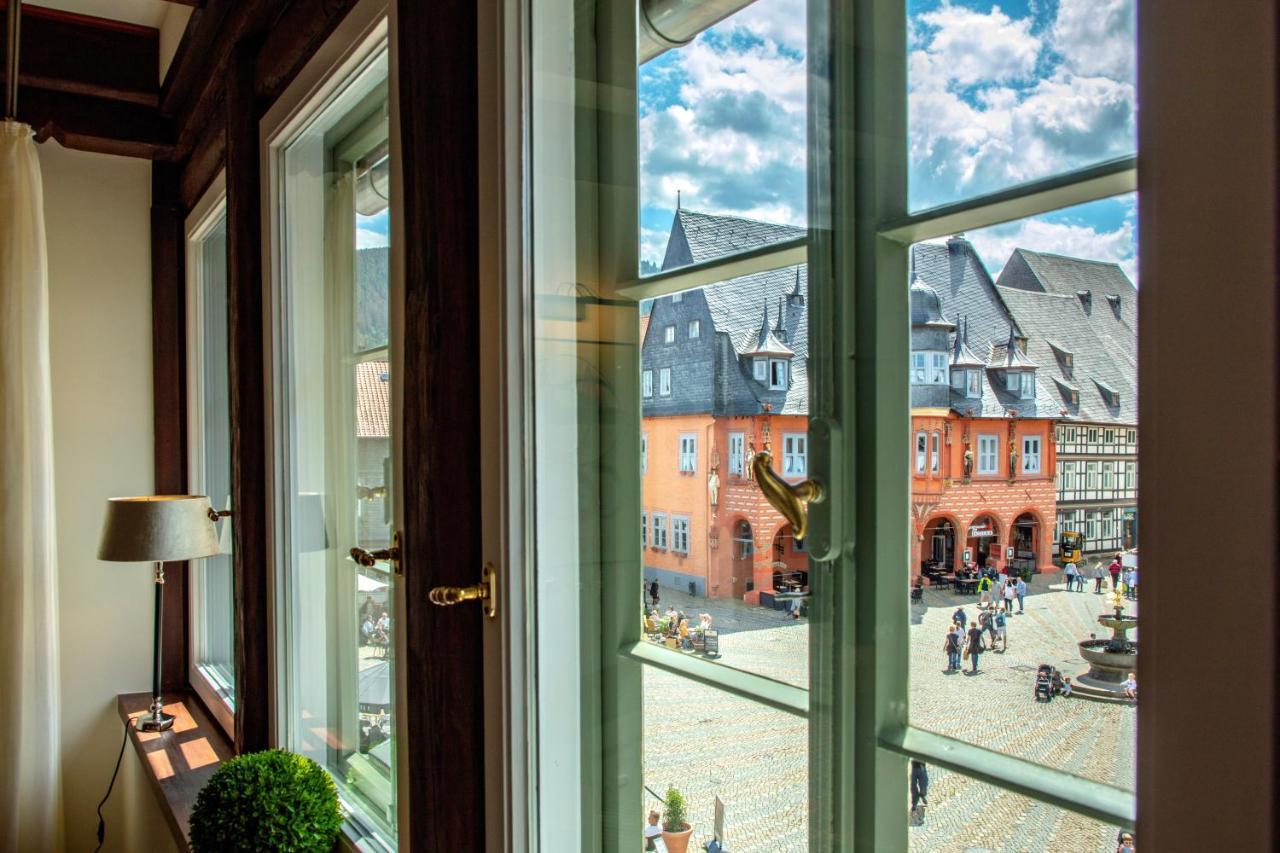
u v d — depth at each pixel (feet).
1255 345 1.22
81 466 9.92
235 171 6.65
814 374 2.31
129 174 10.20
